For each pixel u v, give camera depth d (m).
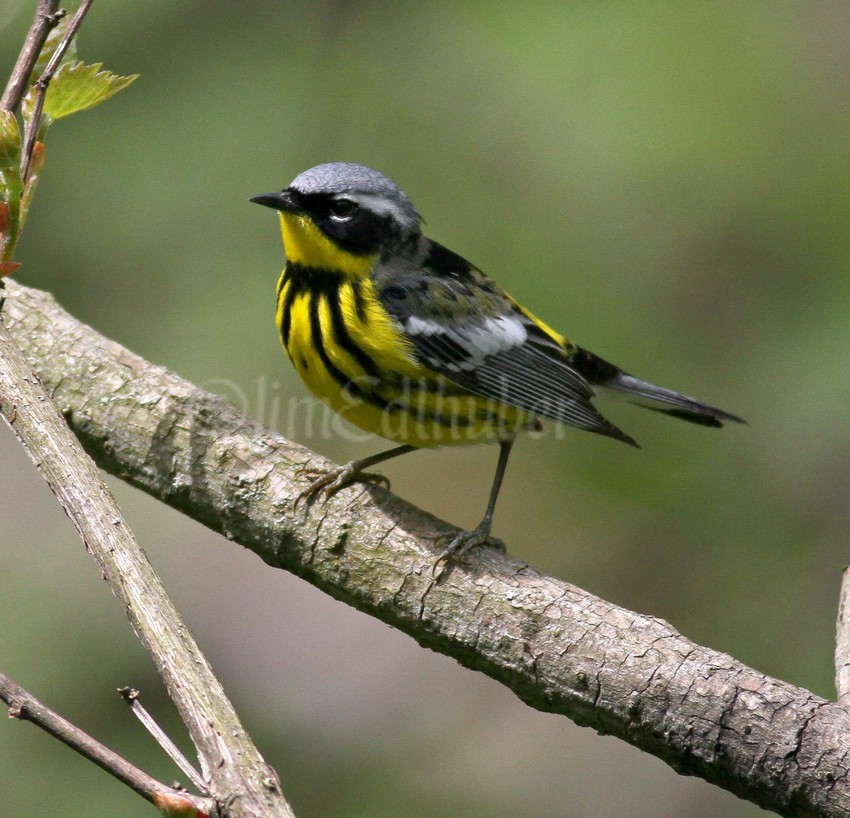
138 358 7.36
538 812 11.26
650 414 12.79
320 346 8.02
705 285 12.52
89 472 4.68
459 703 12.06
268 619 12.27
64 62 5.32
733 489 12.55
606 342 12.21
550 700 5.90
